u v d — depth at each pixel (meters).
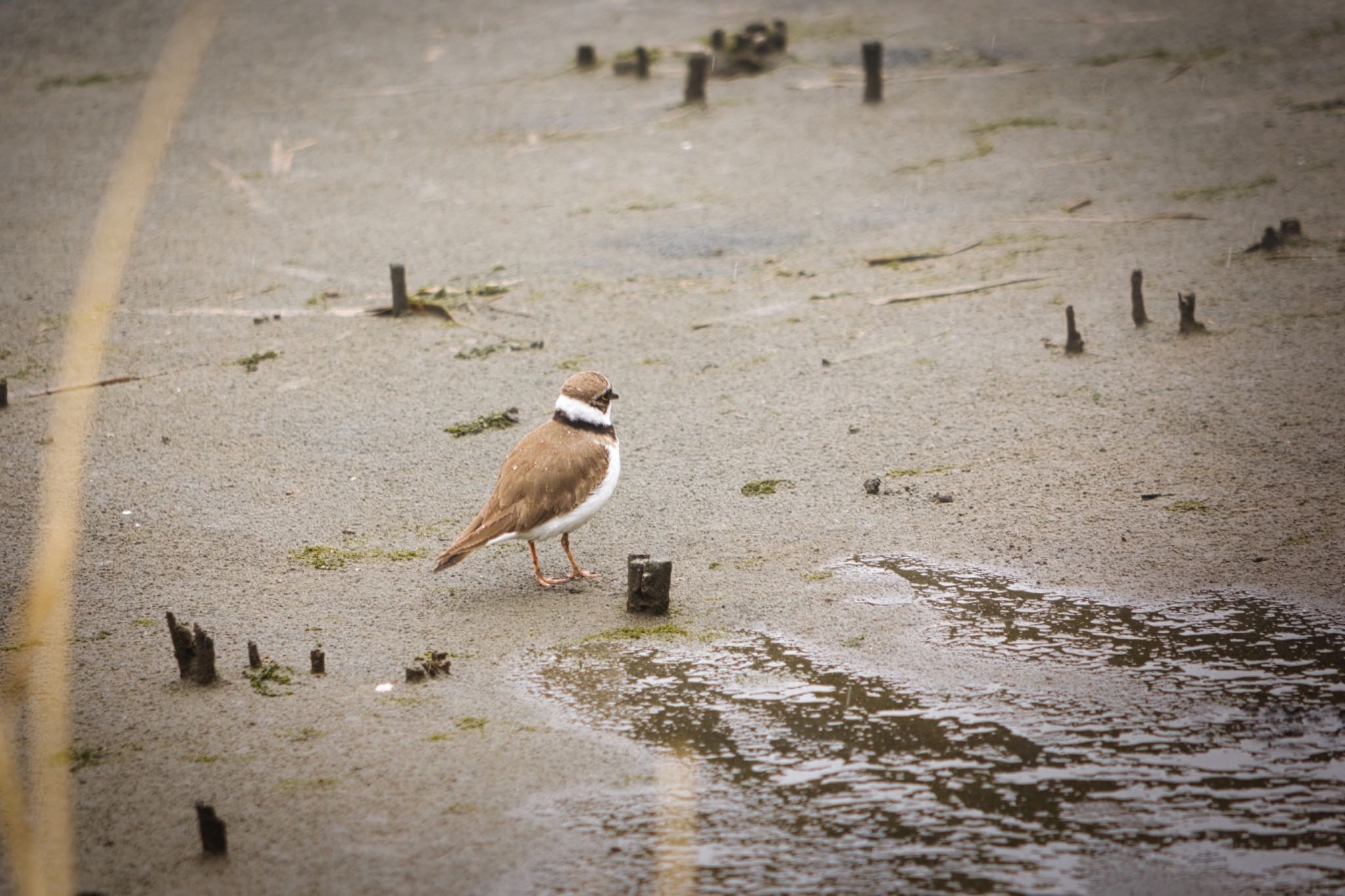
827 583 11.05
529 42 35.31
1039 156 24.28
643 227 21.95
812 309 17.88
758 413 14.73
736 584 11.15
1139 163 23.36
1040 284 18.08
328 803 8.23
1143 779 8.27
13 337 17.88
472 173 25.48
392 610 10.91
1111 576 10.87
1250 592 10.49
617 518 12.53
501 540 10.87
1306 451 12.63
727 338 17.05
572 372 16.19
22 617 10.82
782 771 8.50
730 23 35.84
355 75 32.97
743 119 28.05
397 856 7.70
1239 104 26.47
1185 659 9.66
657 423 14.63
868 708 9.21
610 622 10.62
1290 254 18.12
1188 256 18.58
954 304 17.66
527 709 9.31
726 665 9.87
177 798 8.31
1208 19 33.31
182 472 13.74
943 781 8.34
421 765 8.63
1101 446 13.19
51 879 7.48
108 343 17.58
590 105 29.67
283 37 36.72
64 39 36.81
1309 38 30.83
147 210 23.73
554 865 7.60
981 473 12.87
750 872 7.51
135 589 11.30
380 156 26.80
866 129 26.83
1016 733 8.84
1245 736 8.68
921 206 22.09
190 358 17.02
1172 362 14.97
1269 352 14.94
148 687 9.70
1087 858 7.54
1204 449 12.89
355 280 19.95
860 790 8.27
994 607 10.54
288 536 12.28
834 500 12.59
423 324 18.05
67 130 29.11
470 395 15.62
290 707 9.40
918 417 14.26
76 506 12.94
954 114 27.38
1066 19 34.44
